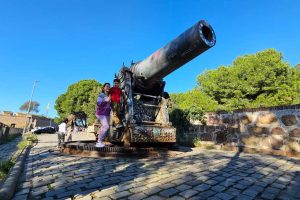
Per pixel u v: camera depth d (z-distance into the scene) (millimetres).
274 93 21500
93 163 4695
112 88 6445
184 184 3170
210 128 8539
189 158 5449
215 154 6250
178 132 9508
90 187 3027
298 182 3363
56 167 4328
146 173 3801
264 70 21188
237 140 7531
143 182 3260
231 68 23359
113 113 6430
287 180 3461
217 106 21953
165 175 3668
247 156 5902
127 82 6520
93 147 5734
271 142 6578
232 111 7863
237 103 21234
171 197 2662
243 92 22453
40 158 5582
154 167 4297
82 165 4488
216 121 8391
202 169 4145
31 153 6965
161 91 7191
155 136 6203
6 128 26016
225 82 22859
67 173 3820
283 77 21562
